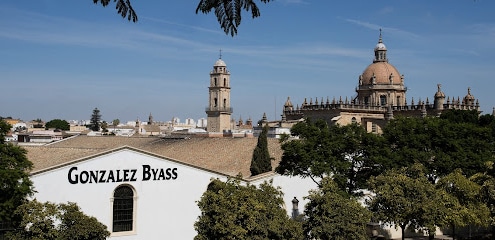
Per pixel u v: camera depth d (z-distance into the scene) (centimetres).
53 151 5659
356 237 3841
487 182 4666
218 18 962
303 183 5291
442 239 5622
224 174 4962
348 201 3941
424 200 4216
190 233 4769
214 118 17300
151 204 4584
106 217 4362
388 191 4244
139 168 4525
